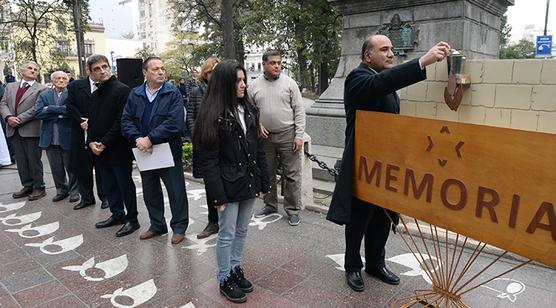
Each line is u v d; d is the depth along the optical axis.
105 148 4.19
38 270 3.48
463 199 2.04
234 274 3.02
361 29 6.45
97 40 46.75
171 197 3.99
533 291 2.92
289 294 2.99
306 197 4.83
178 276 3.32
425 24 5.81
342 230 4.20
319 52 17.33
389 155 2.42
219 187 2.71
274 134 4.32
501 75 2.12
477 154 1.96
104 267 3.51
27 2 16.14
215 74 2.76
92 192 5.26
